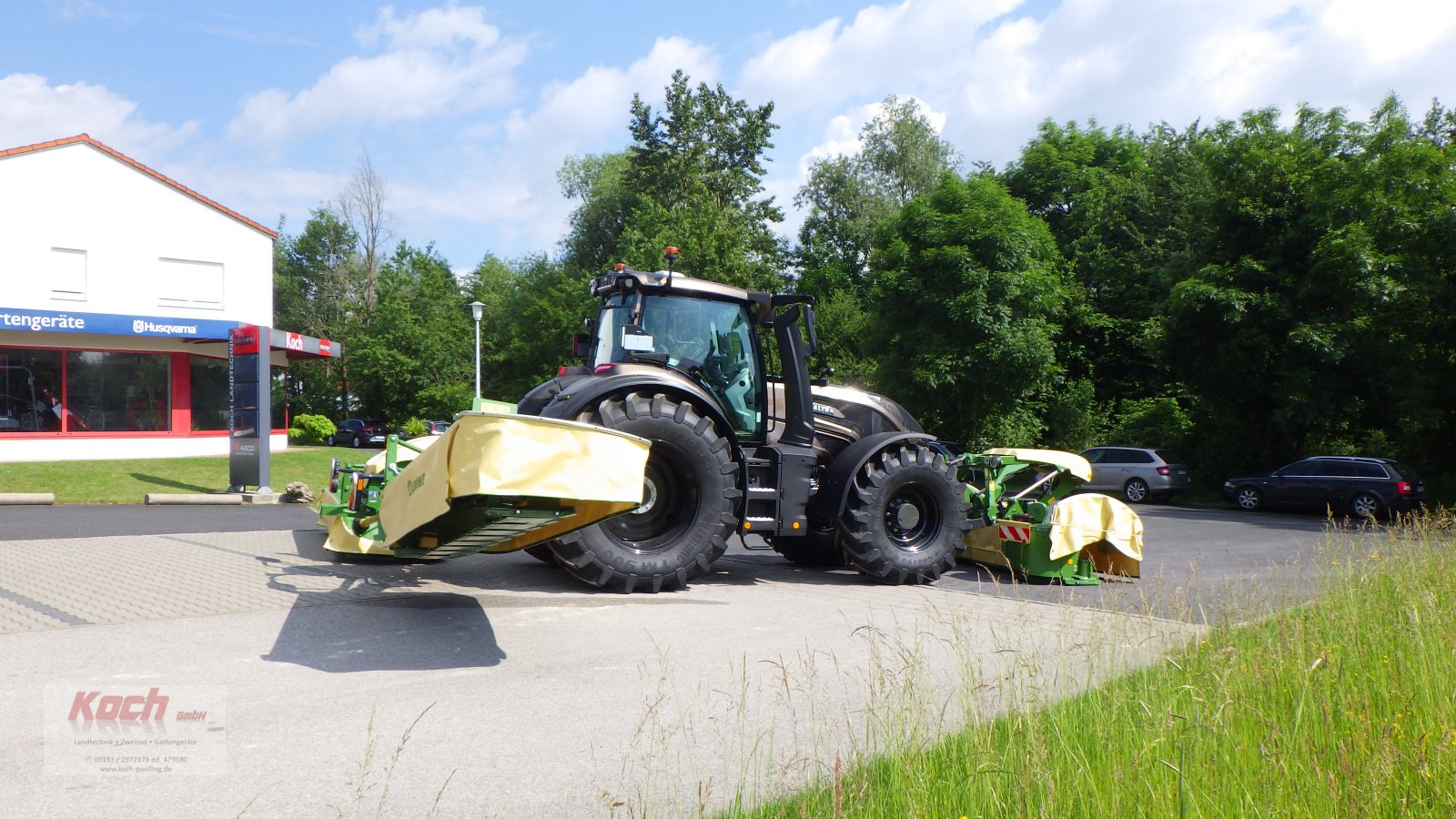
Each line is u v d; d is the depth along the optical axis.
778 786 3.35
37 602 6.27
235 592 6.80
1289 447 23.95
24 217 21.67
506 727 4.14
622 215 48.44
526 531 6.26
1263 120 23.88
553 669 5.11
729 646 5.71
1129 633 4.61
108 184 22.84
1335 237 21.39
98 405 22.47
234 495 15.80
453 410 46.38
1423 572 6.23
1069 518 8.55
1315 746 3.24
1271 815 2.81
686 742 3.99
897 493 8.53
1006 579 8.92
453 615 6.34
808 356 8.45
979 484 9.90
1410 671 4.04
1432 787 2.91
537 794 3.41
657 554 7.39
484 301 56.16
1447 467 23.73
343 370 54.22
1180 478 24.05
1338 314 21.84
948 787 3.04
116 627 5.70
